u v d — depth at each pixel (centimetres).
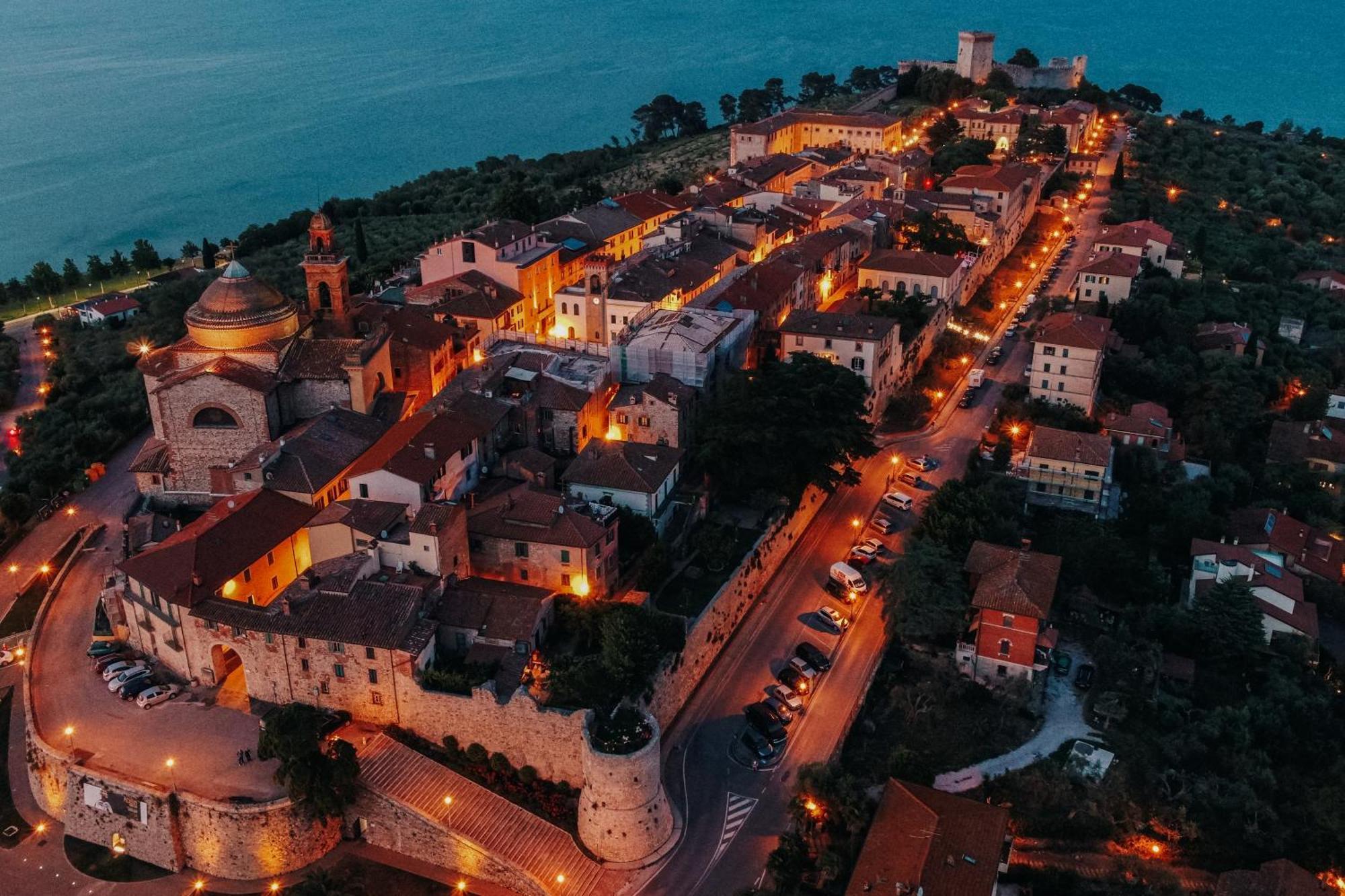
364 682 9594
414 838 9125
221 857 8894
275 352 12319
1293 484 15225
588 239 18475
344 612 9625
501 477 12200
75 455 14438
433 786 9250
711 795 9519
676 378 13438
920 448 15000
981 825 8675
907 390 16262
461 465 11706
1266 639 11644
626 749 8756
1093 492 13688
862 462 14625
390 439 11656
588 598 10594
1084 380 15475
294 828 8919
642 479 11588
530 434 12838
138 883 8944
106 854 9206
